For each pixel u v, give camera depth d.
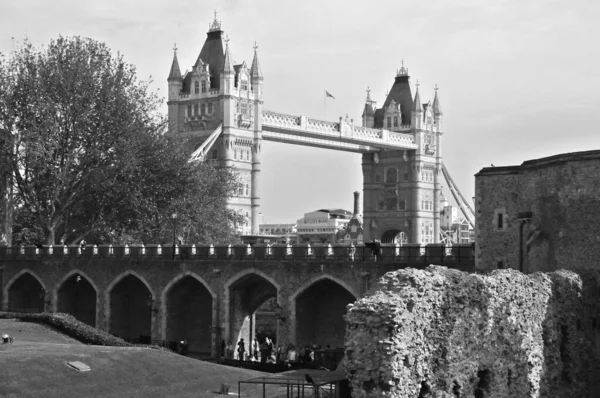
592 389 49.72
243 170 184.12
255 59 188.50
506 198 60.31
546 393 43.78
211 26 190.12
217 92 182.50
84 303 93.88
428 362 33.12
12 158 92.75
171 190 100.12
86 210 99.81
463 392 35.31
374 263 69.75
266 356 73.88
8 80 93.50
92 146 93.56
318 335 77.75
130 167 93.19
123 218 98.62
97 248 89.12
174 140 103.69
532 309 42.34
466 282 36.03
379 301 31.12
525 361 41.31
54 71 92.69
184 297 85.69
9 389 41.25
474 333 36.44
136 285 89.94
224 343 78.19
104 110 93.56
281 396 41.66
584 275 49.94
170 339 83.44
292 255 75.06
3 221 100.44
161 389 45.91
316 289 77.12
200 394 45.50
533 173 58.00
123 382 45.75
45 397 41.56
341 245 72.94
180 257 82.75
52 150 91.12
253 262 77.25
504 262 60.09
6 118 92.25
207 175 120.44
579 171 53.78
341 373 39.41
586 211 53.34
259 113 187.25
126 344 62.53
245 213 183.88
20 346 52.47
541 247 56.72
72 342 62.50
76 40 96.25
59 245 94.62
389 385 30.33
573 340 47.22
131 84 97.69
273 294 82.00
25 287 98.06
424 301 32.94
